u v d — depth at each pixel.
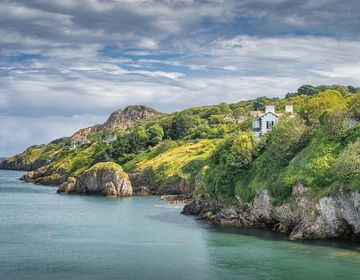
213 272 64.06
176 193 176.88
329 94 128.00
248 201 101.94
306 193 86.75
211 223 105.81
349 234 82.06
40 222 108.38
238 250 76.75
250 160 108.69
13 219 113.38
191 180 174.38
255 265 67.19
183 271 64.81
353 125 91.81
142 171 199.88
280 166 98.44
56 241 85.56
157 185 185.88
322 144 91.19
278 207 93.75
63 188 188.00
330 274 62.09
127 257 72.88
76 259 71.94
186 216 118.12
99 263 69.44
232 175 109.38
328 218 82.81
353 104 95.38
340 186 80.69
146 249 78.50
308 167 88.44
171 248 79.00
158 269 66.00
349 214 80.06
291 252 74.50
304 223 85.44
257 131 155.62
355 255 71.88
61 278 62.16
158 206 141.12
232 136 120.75
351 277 60.72
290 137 100.12
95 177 181.38
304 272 63.25
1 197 169.12
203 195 120.31
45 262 70.25
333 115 92.69
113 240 86.25
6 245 82.12
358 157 80.12
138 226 101.88
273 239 85.31
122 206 140.88
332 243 80.31
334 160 86.31
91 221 109.81
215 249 77.69
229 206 106.19
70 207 138.50
